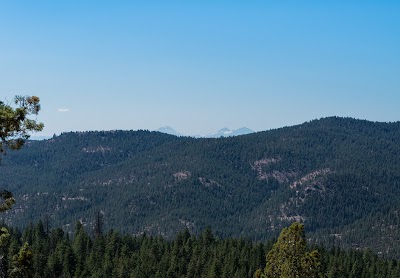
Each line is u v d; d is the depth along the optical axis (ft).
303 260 134.00
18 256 88.69
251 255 516.73
